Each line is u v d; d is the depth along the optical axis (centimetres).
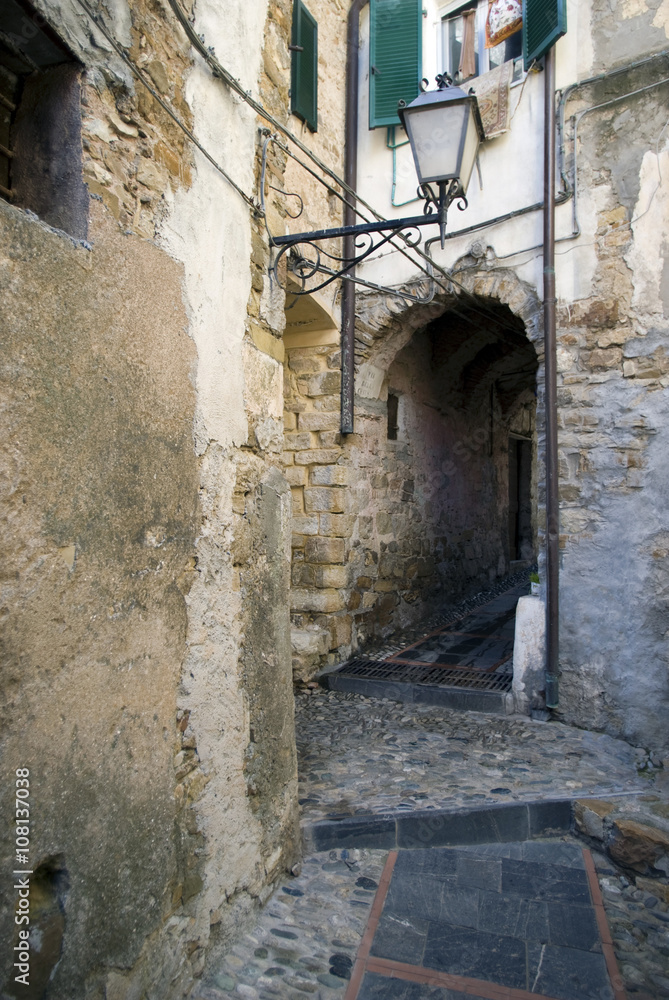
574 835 311
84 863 166
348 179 518
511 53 484
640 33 405
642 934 246
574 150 426
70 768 162
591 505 416
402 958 231
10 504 146
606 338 414
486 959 231
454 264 481
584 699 413
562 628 423
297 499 533
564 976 223
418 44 499
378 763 362
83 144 175
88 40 178
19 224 149
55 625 158
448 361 703
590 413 418
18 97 183
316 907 259
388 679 488
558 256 432
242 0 262
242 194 255
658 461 393
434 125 281
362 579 560
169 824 200
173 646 204
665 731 380
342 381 516
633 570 398
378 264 516
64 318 162
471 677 489
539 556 441
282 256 287
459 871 284
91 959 167
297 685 493
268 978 220
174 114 205
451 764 360
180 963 204
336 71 516
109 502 177
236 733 241
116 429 180
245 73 264
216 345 233
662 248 396
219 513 232
